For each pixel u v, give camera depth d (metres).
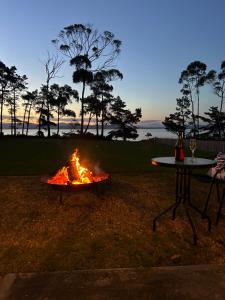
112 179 7.16
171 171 8.52
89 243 3.64
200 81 43.81
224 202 5.34
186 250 3.48
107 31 38.59
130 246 3.57
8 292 2.46
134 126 46.56
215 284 2.53
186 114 46.41
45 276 2.70
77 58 37.59
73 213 4.69
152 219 4.46
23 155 12.62
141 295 2.39
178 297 2.36
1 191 5.99
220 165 5.39
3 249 3.48
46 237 3.82
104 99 43.53
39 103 45.00
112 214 4.66
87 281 2.60
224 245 3.63
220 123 43.31
